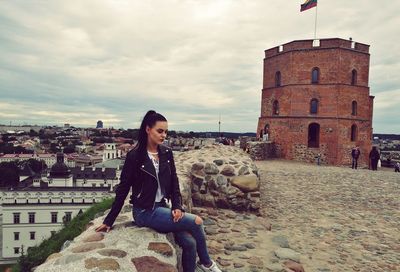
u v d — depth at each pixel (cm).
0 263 5169
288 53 3322
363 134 3350
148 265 282
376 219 934
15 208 5406
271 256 569
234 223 753
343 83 3178
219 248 600
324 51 3180
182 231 351
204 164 876
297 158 3256
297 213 965
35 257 1074
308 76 3244
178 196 359
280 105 3406
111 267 263
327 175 1742
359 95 3300
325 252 670
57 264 264
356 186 1428
